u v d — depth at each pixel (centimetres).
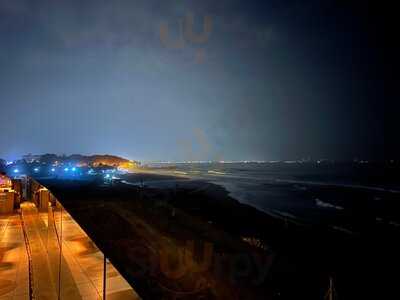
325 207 3784
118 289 623
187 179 8694
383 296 1217
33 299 583
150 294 954
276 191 5700
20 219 1227
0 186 1720
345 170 14150
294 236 2119
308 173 12238
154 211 2403
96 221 1964
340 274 1434
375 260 1655
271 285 1180
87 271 710
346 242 2031
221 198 4153
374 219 2958
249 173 12644
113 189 4050
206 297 984
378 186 6669
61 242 895
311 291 1184
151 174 11444
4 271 715
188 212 2620
